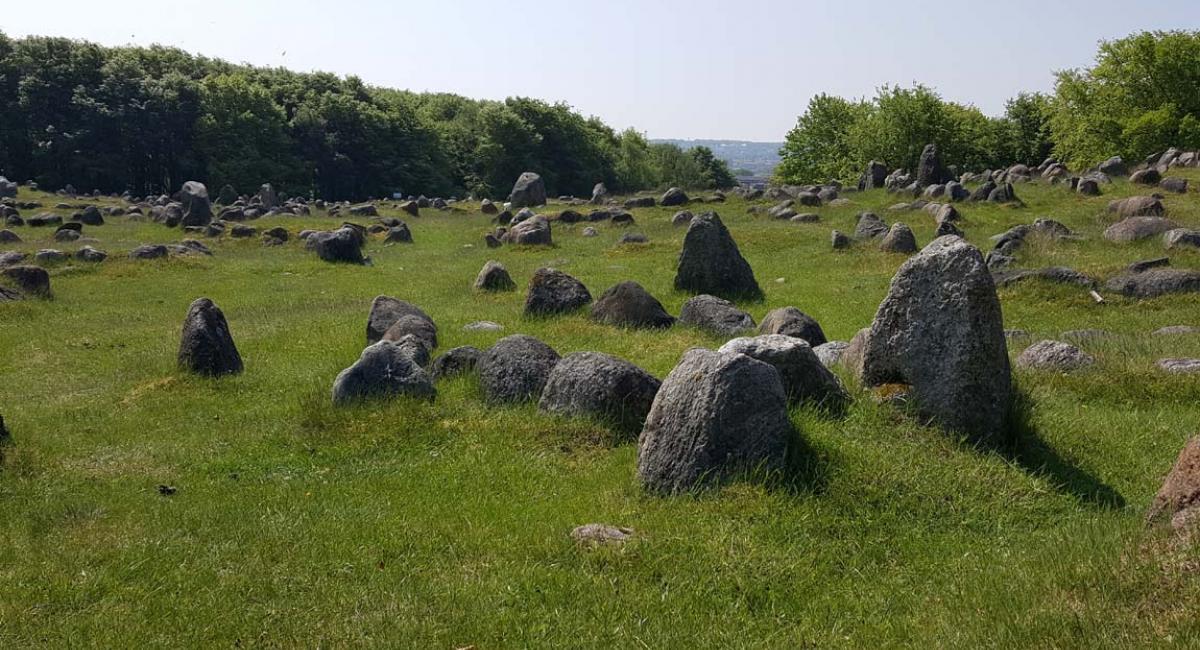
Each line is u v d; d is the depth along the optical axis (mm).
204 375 12461
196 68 83000
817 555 6113
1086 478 7531
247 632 5395
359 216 41031
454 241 32938
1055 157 56312
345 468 8641
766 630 5277
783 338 8711
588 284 20703
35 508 7602
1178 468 5742
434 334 13531
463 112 104188
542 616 5430
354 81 91688
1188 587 4559
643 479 7336
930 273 8258
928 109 54312
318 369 12641
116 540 6863
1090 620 4512
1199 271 15711
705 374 7262
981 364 7973
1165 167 37219
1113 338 12703
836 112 66938
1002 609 4875
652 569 5938
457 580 5961
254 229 31938
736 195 41188
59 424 10594
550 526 6695
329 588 5945
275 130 73125
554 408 9328
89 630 5418
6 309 18328
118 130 66500
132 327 17391
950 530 6555
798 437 7418
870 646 4992
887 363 8500
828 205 34188
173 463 9039
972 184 39500
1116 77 52656
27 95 64938
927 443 7777
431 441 9117
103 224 35625
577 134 91312
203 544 6781
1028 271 16828
